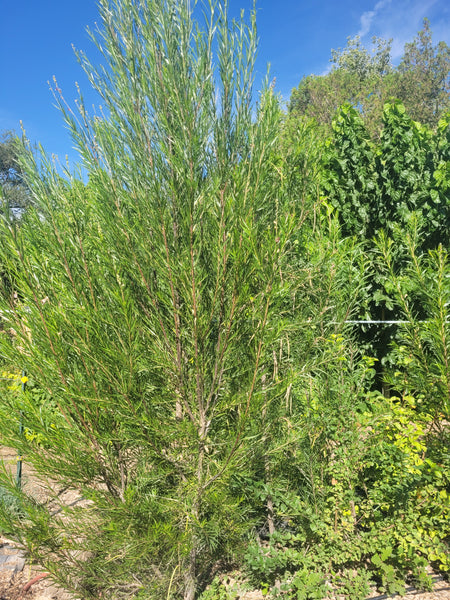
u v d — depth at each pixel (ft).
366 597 8.81
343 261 11.41
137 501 7.22
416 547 8.80
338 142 19.20
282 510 9.19
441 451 10.05
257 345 7.03
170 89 6.49
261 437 7.89
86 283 6.99
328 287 10.16
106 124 6.91
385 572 8.84
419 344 10.65
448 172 17.13
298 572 8.67
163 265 6.86
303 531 9.34
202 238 7.06
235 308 6.98
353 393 10.47
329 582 9.14
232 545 8.61
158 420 7.16
